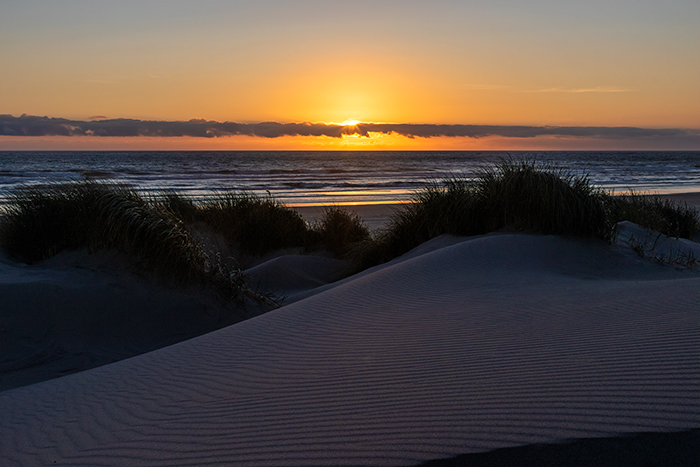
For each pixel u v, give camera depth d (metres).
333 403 2.66
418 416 2.34
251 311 6.66
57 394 3.61
